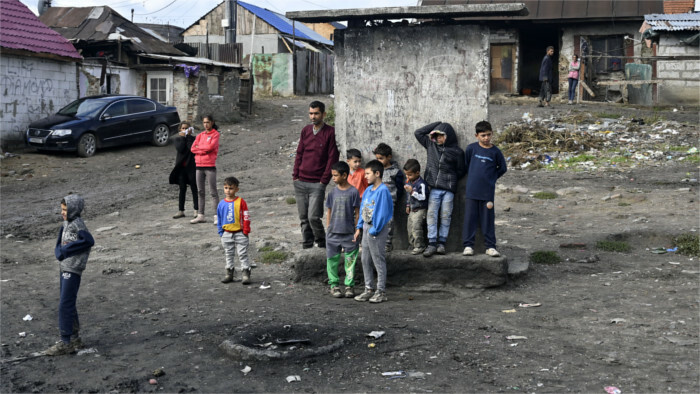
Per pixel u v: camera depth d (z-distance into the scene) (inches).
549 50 859.4
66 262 209.5
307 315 242.7
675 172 530.3
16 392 177.2
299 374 184.2
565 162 597.9
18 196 574.9
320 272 294.8
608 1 1000.2
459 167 282.5
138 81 1035.3
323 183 289.7
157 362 197.9
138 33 1169.4
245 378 182.7
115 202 538.9
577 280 285.0
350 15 285.0
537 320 229.6
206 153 434.6
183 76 1005.8
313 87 1531.7
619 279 281.9
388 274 285.3
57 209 518.3
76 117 773.9
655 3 973.2
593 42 1023.6
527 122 737.0
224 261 345.1
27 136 759.7
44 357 205.3
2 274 328.2
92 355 206.2
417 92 289.1
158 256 357.1
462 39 280.7
